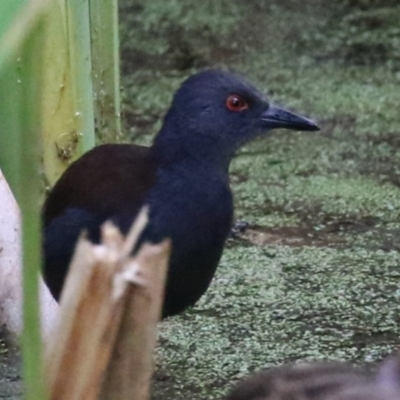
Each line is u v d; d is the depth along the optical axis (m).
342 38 18.80
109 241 4.13
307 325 9.77
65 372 4.12
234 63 18.03
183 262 8.18
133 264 4.14
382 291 10.49
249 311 10.05
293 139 15.12
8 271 9.08
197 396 8.46
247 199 13.06
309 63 17.98
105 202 8.13
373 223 12.33
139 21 19.64
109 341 4.13
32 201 3.28
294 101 16.44
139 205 8.11
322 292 10.47
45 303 8.73
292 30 19.11
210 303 10.23
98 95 11.24
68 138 10.28
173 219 8.11
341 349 9.27
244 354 9.20
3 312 9.15
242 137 8.82
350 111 16.08
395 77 17.45
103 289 4.08
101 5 11.00
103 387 4.37
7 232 9.13
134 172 8.26
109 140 11.46
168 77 17.48
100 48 11.12
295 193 13.24
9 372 8.76
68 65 10.23
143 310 4.23
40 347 3.37
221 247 8.44
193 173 8.30
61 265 8.30
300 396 4.09
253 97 8.88
